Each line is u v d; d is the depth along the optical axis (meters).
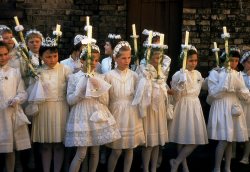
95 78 4.87
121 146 5.06
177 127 5.49
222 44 7.25
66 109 5.16
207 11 7.20
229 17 7.25
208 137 5.64
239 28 7.27
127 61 5.16
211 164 6.03
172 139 5.50
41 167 5.74
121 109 5.10
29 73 5.06
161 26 7.43
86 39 4.80
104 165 5.88
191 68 5.52
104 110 5.00
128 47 5.19
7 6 7.14
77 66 5.69
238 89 5.56
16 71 5.06
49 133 5.07
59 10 7.21
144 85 5.08
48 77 5.10
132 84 5.21
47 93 5.06
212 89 5.57
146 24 7.41
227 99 5.60
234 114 5.50
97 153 5.09
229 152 5.69
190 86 5.47
